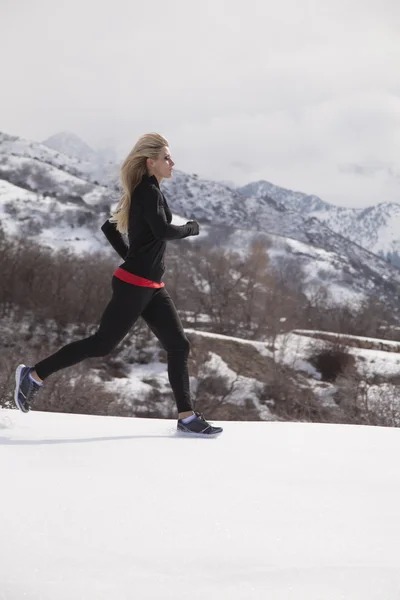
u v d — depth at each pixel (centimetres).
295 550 164
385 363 3900
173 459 279
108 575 144
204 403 3406
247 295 4841
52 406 2488
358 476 257
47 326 4106
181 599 134
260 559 157
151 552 159
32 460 261
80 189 15800
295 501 215
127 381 3347
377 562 156
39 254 4603
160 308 380
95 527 177
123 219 373
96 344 367
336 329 5919
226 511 200
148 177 370
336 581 144
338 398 3516
